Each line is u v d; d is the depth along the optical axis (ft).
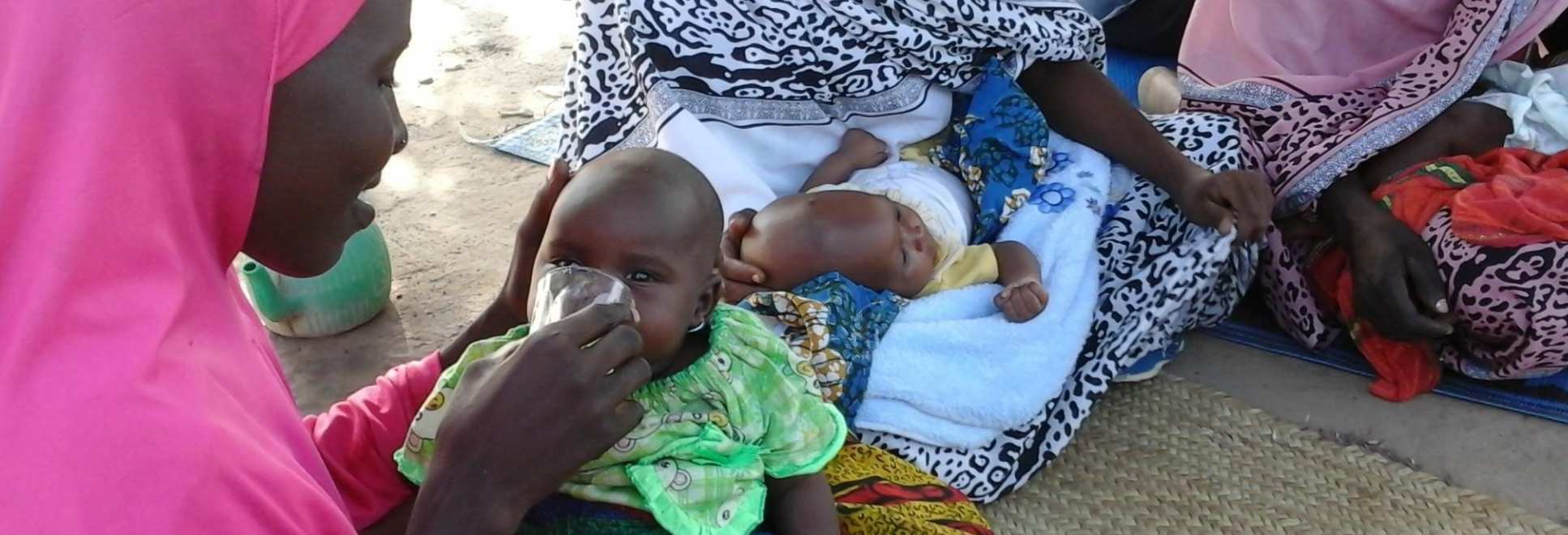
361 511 4.95
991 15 8.38
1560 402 8.18
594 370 3.86
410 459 4.82
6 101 2.78
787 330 6.92
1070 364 7.57
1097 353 8.13
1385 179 8.73
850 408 6.92
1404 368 8.40
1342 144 8.57
